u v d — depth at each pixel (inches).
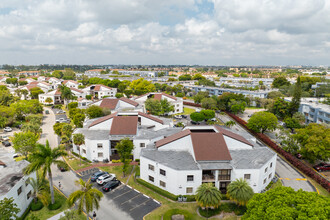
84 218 1462.8
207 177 1732.3
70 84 7401.6
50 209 1536.7
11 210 1200.2
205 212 1513.3
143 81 6899.6
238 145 2021.4
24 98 5664.4
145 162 1882.4
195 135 1951.3
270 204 1103.0
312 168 2212.1
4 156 2309.3
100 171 2022.6
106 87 6186.0
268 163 1829.5
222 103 4746.6
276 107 4121.6
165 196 1707.7
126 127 2437.3
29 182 1518.2
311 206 1008.2
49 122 3809.1
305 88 6190.9
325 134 2106.3
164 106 4133.9
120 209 1556.3
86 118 3420.3
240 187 1476.4
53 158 1536.7
